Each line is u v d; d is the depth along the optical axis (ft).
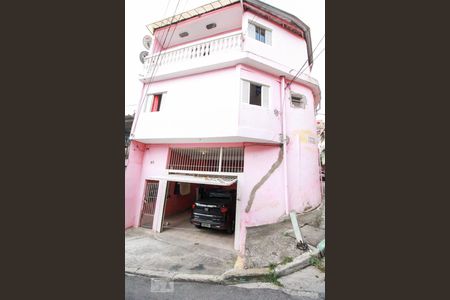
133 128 30.68
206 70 27.30
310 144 29.09
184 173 28.81
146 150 32.27
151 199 30.37
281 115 26.94
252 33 27.78
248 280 15.47
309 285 14.11
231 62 25.43
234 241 23.80
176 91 28.91
